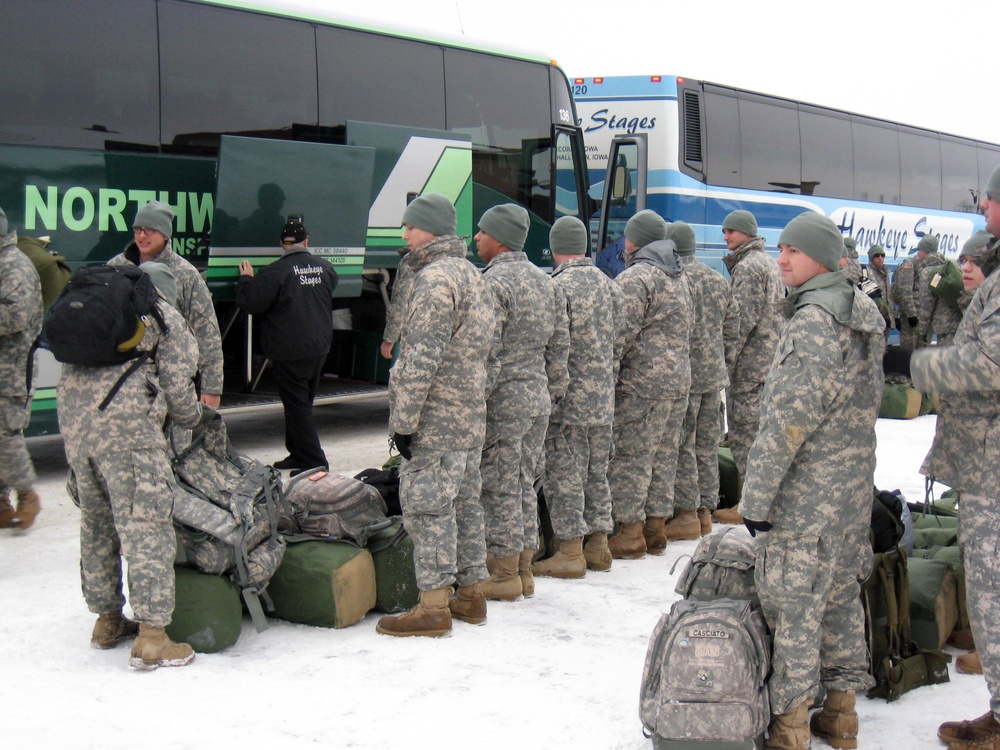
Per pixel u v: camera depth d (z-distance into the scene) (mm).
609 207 14344
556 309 5547
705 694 3510
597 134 15125
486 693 4254
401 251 8742
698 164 15047
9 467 6293
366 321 10578
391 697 4195
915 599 4559
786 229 3713
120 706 4039
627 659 4672
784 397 3516
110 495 4359
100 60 7965
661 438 6336
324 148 9219
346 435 10555
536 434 5551
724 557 3996
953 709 4180
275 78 9086
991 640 3545
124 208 8125
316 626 4961
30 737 3754
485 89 11125
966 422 3688
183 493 4707
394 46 10109
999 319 3391
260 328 8070
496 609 5340
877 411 3709
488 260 5531
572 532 5824
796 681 3605
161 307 4430
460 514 5051
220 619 4605
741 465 7426
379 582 5141
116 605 4617
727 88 15680
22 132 7547
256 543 4832
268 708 4062
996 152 22953
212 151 8656
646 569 6160
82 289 4277
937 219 20734
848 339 3576
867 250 18734
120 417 4285
